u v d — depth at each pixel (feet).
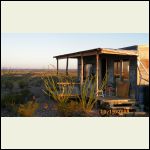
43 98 55.83
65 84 50.62
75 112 38.88
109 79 53.47
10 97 49.19
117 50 42.98
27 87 84.64
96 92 41.86
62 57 58.44
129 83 46.75
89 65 59.36
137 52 45.68
